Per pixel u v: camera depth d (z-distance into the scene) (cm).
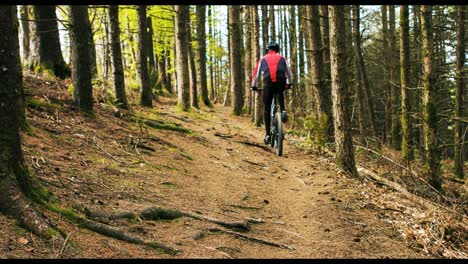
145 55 1260
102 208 441
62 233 365
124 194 498
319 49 1180
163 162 679
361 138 1744
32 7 1058
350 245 500
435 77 1069
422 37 1076
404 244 538
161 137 843
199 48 2366
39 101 734
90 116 791
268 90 844
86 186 484
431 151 1061
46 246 342
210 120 1416
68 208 413
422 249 538
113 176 548
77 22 786
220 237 459
